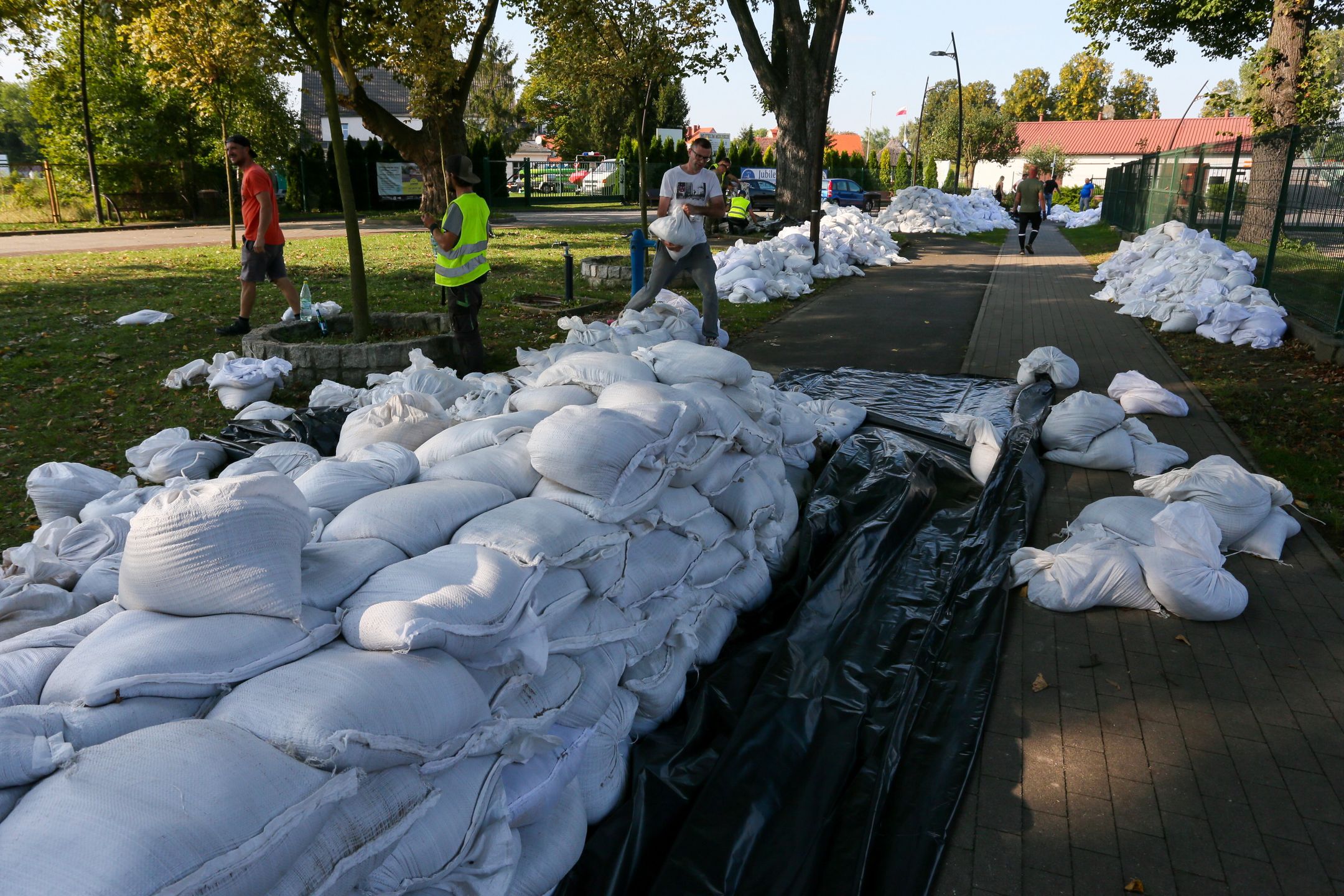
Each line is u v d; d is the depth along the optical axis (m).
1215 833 2.52
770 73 19.86
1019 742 2.94
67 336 8.70
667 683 3.04
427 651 2.03
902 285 14.43
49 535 3.02
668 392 3.49
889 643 3.43
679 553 3.25
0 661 1.88
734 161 43.19
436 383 5.56
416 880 1.88
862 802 2.61
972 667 3.31
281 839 1.50
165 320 9.59
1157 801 2.65
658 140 41.03
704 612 3.41
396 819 1.81
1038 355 7.45
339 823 1.71
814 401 6.17
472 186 7.14
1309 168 10.03
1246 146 15.62
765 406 4.36
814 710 2.98
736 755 2.72
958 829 2.55
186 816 1.42
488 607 2.17
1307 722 3.02
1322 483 5.15
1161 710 3.10
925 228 27.03
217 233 23.36
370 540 2.41
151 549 1.95
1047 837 2.52
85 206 27.38
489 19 18.77
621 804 2.72
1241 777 2.75
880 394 6.97
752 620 3.87
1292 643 3.52
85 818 1.37
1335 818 2.57
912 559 4.15
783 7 18.84
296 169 32.56
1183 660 3.41
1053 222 36.72
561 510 2.75
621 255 17.09
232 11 9.09
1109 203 31.84
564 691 2.47
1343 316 8.41
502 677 2.27
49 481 3.94
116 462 5.21
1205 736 2.95
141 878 1.32
